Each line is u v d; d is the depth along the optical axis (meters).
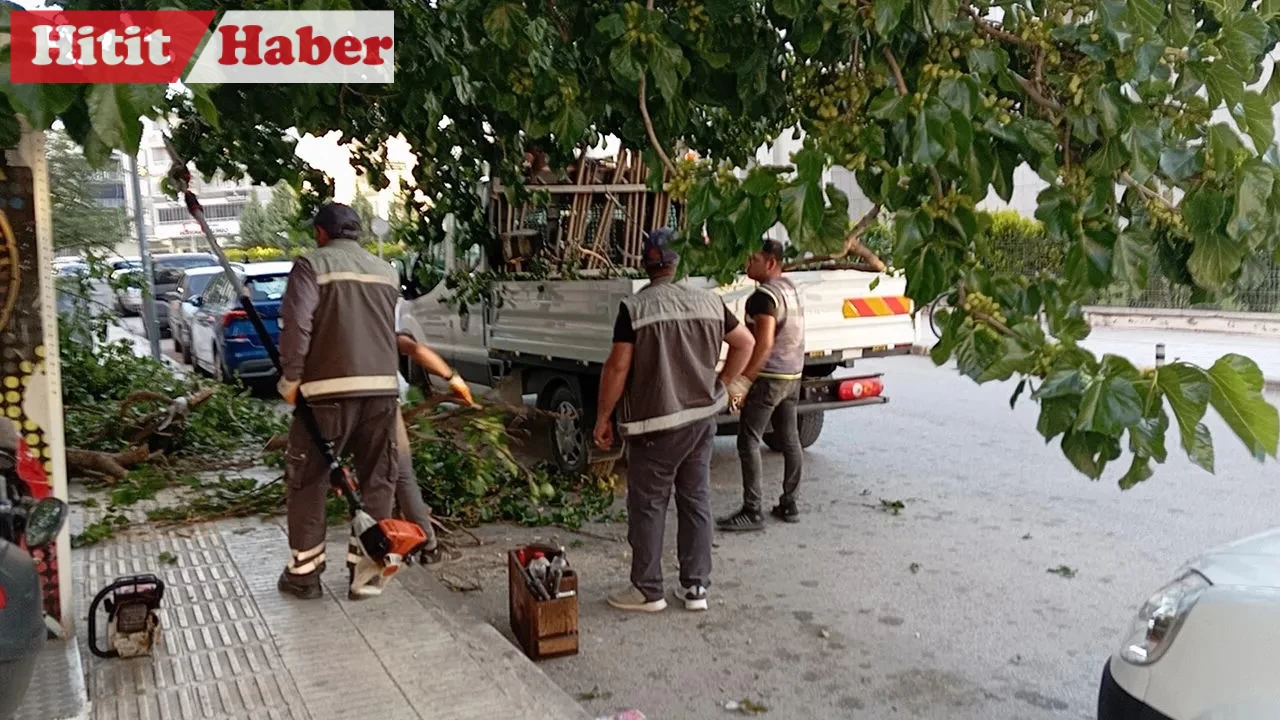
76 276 12.59
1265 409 2.38
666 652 4.91
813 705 4.34
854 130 3.02
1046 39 3.02
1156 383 2.51
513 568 5.08
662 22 3.52
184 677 3.95
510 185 7.73
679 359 5.14
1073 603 5.47
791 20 3.58
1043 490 7.90
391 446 4.86
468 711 3.69
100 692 3.81
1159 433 2.51
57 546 4.06
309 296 4.47
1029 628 5.14
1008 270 3.14
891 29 2.77
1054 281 3.00
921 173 2.91
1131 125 2.84
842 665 4.73
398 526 4.46
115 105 2.22
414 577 5.14
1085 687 4.47
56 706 3.55
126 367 10.95
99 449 8.20
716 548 6.56
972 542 6.59
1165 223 3.05
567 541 6.76
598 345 7.81
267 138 7.06
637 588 5.43
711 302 5.26
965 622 5.23
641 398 5.17
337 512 6.17
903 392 12.84
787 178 3.02
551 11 4.18
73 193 13.45
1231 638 2.73
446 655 4.18
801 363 6.86
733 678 4.61
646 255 5.23
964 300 2.89
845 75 3.26
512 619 5.14
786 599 5.61
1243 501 7.43
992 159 2.79
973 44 3.02
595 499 7.67
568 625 4.84
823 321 8.31
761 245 2.93
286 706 3.71
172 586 5.00
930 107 2.67
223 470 7.80
